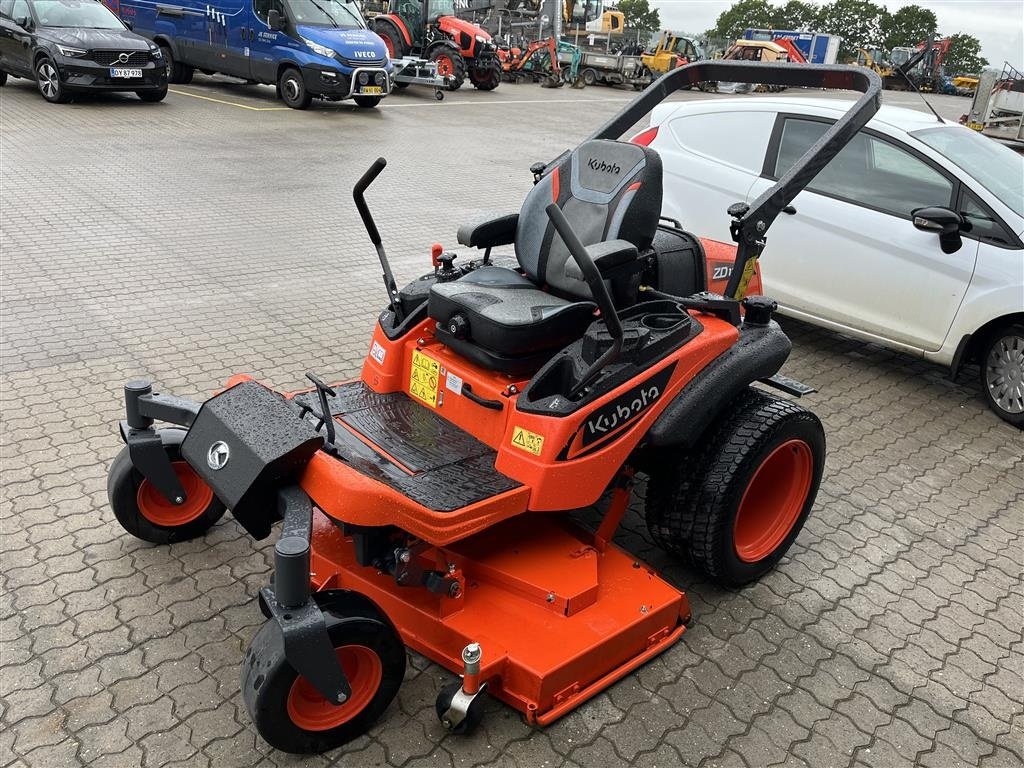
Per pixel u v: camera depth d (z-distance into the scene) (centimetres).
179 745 272
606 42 3266
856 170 570
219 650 312
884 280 555
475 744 279
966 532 419
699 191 633
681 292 400
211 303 646
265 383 515
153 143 1214
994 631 350
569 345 317
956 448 500
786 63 393
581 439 299
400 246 824
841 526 419
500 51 2694
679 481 339
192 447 291
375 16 2208
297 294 679
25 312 604
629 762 275
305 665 242
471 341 328
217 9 1650
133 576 348
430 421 342
